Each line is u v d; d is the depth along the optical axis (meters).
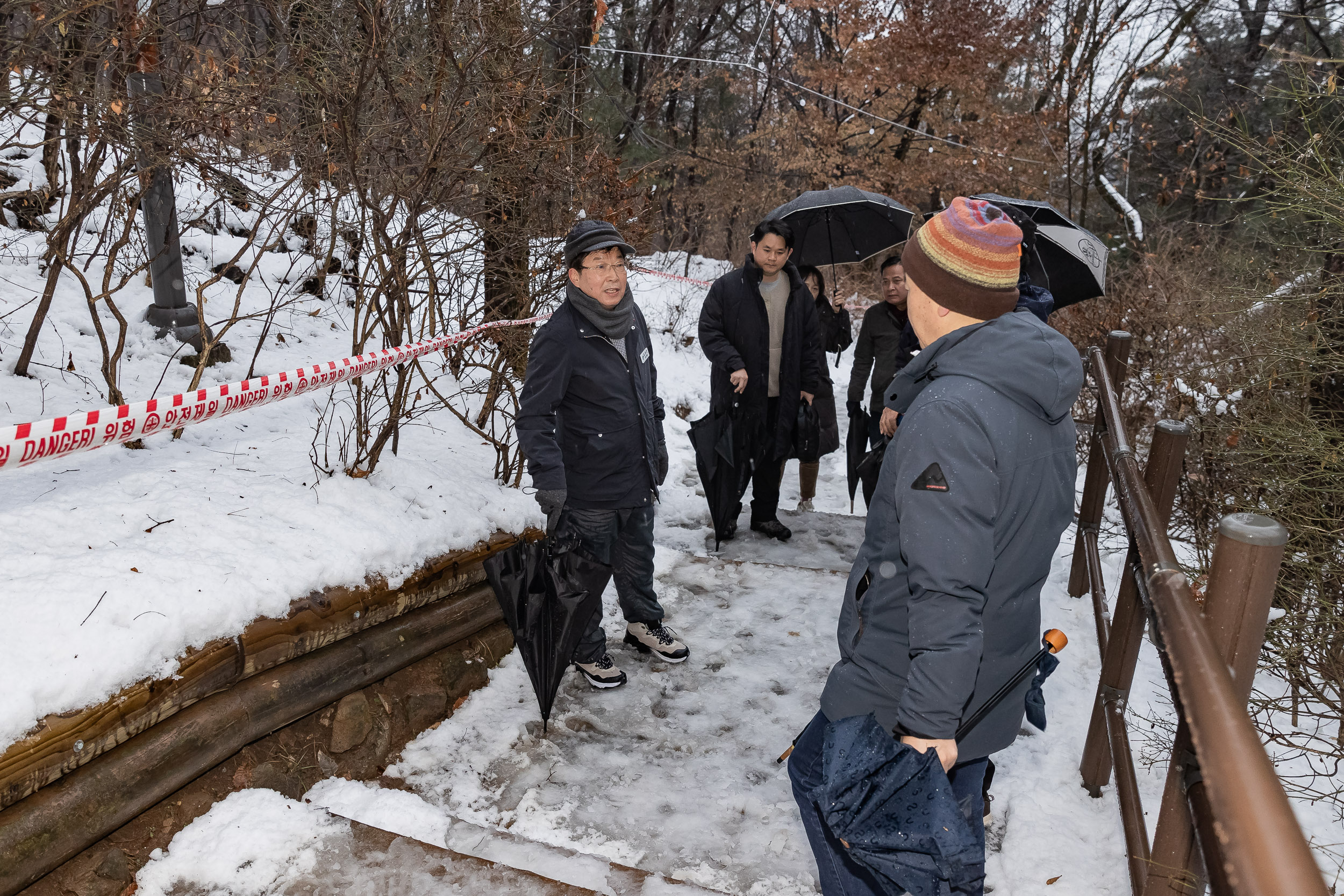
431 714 2.95
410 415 3.32
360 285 3.18
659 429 3.30
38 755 1.81
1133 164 13.11
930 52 13.68
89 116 2.76
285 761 2.47
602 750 2.88
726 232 14.47
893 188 15.27
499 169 3.29
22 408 3.23
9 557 2.17
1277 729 2.78
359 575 2.67
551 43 3.75
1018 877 2.24
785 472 6.73
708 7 15.44
